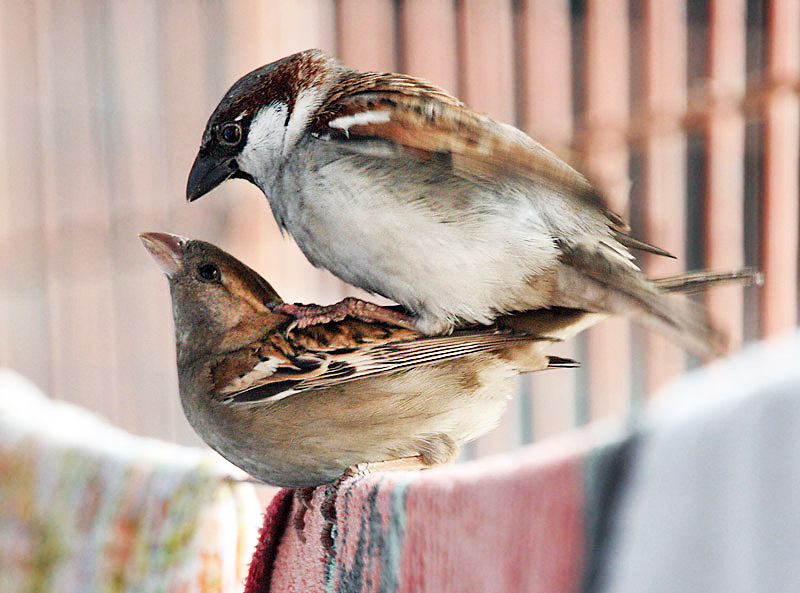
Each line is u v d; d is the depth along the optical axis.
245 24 6.00
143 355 6.39
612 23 5.92
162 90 6.25
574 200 2.38
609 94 5.89
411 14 6.02
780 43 5.31
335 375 2.40
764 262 5.35
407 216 2.50
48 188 6.32
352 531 2.21
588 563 1.28
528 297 2.46
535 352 2.42
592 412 5.95
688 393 1.19
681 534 1.14
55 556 3.18
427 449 2.44
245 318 2.55
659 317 2.25
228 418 2.48
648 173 5.12
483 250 2.44
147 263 6.32
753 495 1.10
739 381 1.15
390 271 2.55
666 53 5.82
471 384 2.42
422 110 2.60
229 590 2.82
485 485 1.68
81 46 6.35
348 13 6.01
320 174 2.63
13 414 3.54
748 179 5.34
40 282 6.29
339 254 2.64
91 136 6.34
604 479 1.27
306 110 2.71
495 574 1.62
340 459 2.44
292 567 2.45
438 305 2.50
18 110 6.31
